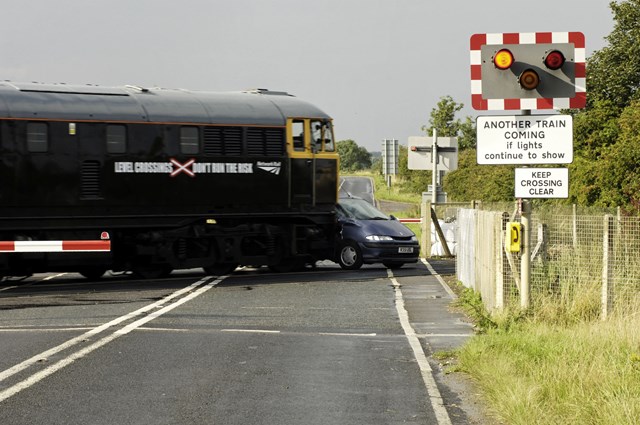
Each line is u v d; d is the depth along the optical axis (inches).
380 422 943.7
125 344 1416.1
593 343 1225.4
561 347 1214.3
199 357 1307.8
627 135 3479.3
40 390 1083.3
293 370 1214.3
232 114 2650.1
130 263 2571.4
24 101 2388.0
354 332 1556.3
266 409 995.3
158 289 2277.3
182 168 2566.4
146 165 2517.2
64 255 2409.0
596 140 4023.1
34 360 1273.4
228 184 2635.3
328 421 946.1
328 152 2778.1
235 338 1485.0
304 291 2213.3
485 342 1291.8
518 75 1477.6
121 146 2487.7
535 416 908.6
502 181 4960.6
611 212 2915.8
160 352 1347.2
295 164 2726.4
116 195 2480.3
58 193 2409.0
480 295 1886.1
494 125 1483.8
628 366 1069.1
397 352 1355.8
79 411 980.6
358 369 1223.5
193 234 2596.0
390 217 2999.5
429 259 3294.8
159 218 2546.8
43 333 1526.8
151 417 957.8
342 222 2878.9
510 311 1525.6
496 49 1481.3
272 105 2736.2
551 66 1455.5
